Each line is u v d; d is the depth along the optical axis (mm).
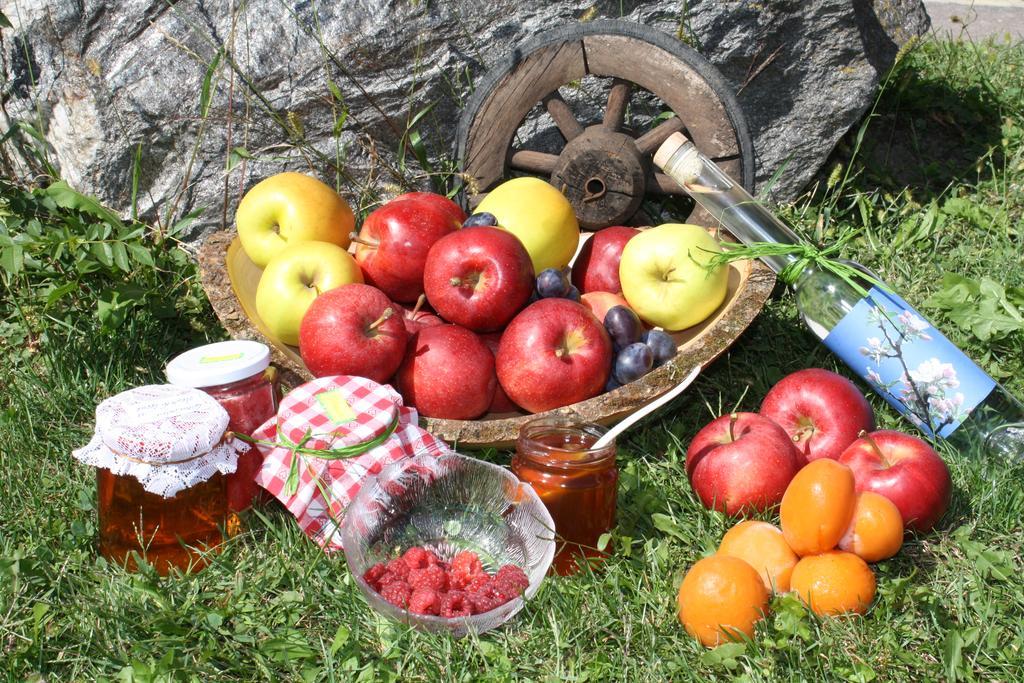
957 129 3879
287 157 3090
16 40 3117
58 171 3189
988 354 2678
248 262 2646
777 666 1718
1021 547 2059
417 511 2043
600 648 1777
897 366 2336
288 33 3105
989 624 1820
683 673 1723
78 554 1971
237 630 1813
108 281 2871
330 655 1710
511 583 1794
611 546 1993
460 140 3043
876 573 1978
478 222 2467
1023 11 6059
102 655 1743
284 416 1996
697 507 2148
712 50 3221
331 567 1953
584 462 1907
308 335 2150
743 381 2676
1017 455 2275
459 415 2227
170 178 3119
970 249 3223
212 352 2062
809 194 3391
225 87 3072
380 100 3199
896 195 3510
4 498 2123
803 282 2465
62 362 2559
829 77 3258
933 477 2006
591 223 3018
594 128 2977
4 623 1792
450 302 2262
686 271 2422
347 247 2637
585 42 2906
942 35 5418
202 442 1838
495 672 1709
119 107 3041
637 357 2258
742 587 1733
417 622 1730
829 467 1834
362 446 1975
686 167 2666
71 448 2328
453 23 3178
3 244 2582
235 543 2025
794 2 3166
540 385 2182
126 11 3082
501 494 1991
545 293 2383
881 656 1748
